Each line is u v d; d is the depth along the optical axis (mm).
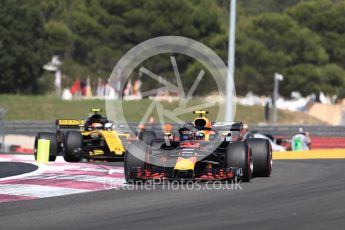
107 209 37406
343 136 165375
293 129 162375
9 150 110812
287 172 56250
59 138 73875
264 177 52094
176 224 32344
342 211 34938
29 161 70125
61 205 39250
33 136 150625
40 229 32031
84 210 37219
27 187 47312
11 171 58438
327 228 30578
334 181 48812
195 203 38781
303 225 31344
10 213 36781
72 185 48188
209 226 31656
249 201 39156
